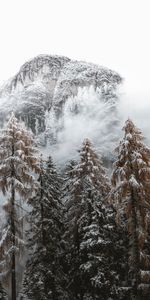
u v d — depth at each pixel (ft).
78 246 68.13
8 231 56.59
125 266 61.93
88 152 73.67
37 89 417.49
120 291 57.26
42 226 66.85
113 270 60.39
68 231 69.62
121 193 55.21
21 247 56.59
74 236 68.74
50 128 347.36
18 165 59.21
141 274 51.57
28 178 59.67
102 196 67.10
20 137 61.72
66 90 412.36
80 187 69.82
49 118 364.58
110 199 56.90
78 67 457.68
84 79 425.69
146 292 52.08
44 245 66.13
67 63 478.59
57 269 66.28
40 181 70.49
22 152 58.80
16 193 60.49
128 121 59.72
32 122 352.69
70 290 65.41
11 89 444.14
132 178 54.54
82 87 414.21
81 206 67.15
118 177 56.90
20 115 359.25
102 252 60.70
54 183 74.79
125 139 58.13
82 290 64.13
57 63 478.18
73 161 90.33
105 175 74.13
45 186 70.33
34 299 62.44
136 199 55.36
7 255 55.57
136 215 55.01
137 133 59.41
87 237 62.85
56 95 410.11
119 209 56.34
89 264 59.21
